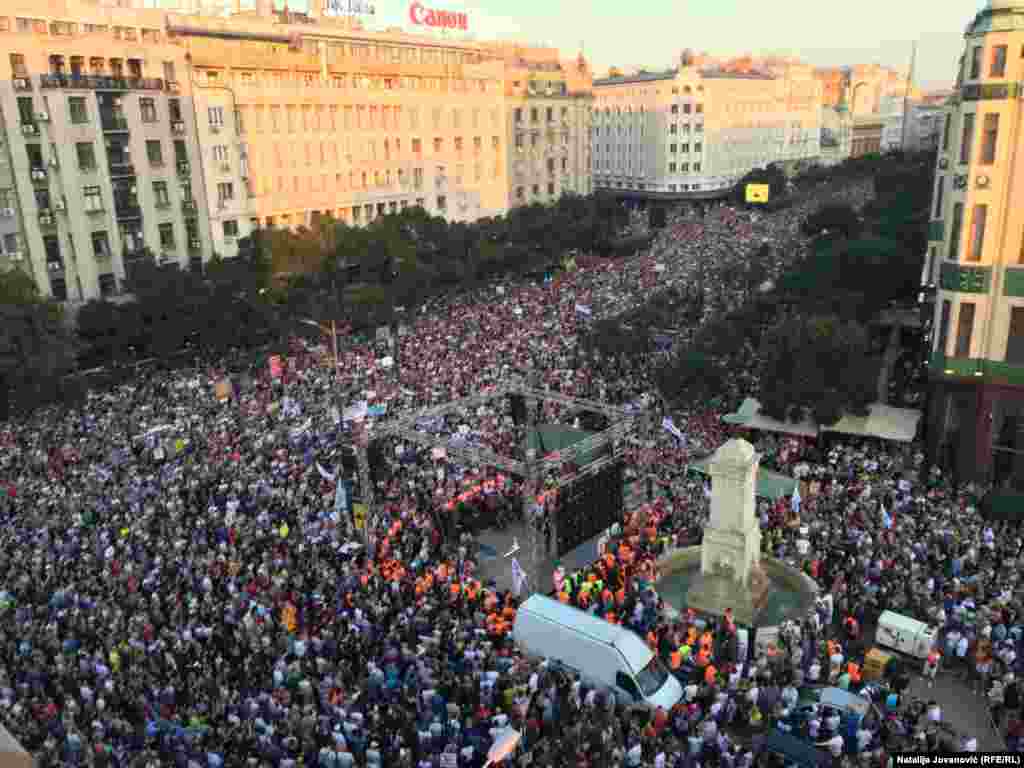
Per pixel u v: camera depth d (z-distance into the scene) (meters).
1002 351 42.78
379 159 105.69
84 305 71.31
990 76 40.72
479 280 96.19
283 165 94.44
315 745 24.62
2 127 71.00
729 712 26.03
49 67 73.62
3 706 25.98
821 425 46.06
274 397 55.72
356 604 31.64
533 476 35.56
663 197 173.62
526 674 27.50
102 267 78.38
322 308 74.88
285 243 83.00
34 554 35.44
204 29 96.38
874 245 66.12
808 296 65.44
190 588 32.81
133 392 59.66
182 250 85.50
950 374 44.28
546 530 39.12
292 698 27.23
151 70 81.12
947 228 44.03
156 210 82.56
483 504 41.91
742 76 179.50
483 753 24.31
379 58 119.62
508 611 31.38
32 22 78.06
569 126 142.25
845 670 28.62
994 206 41.66
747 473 32.78
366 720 25.83
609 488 37.22
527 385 52.53
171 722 25.42
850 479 41.34
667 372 52.34
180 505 39.78
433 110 111.69
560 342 64.12
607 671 27.08
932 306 59.44
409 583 33.22
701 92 167.25
